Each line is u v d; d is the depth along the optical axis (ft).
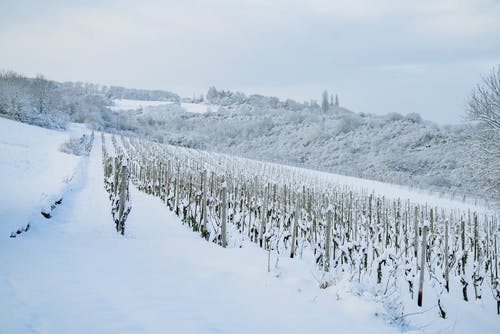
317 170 189.57
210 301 20.79
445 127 249.14
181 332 16.46
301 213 55.57
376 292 24.97
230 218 51.67
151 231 41.91
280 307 21.21
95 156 132.36
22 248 27.30
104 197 63.57
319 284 25.55
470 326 27.94
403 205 94.58
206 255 30.78
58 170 88.38
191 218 46.91
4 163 83.20
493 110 54.24
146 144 178.60
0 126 129.70
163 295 20.81
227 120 354.74
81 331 15.64
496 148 53.62
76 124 226.17
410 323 24.18
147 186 79.46
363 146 239.09
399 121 269.03
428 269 40.73
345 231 54.29
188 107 444.14
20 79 213.25
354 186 133.39
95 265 25.02
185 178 72.13
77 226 40.01
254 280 25.43
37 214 40.16
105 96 475.31
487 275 44.98
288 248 41.34
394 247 53.72
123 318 17.30
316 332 18.40
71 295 19.44
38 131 141.69
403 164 193.77
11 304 17.62
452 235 50.39
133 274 23.93
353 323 20.12
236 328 17.66
